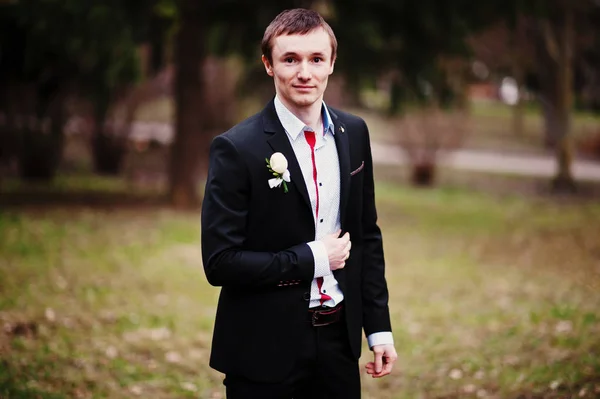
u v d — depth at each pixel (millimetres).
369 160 2477
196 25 12586
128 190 16062
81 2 10664
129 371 4863
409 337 6105
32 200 13562
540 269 9195
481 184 20078
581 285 7938
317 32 2234
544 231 12398
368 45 11508
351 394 2412
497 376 4762
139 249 9500
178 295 7379
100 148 19781
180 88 13188
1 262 8242
